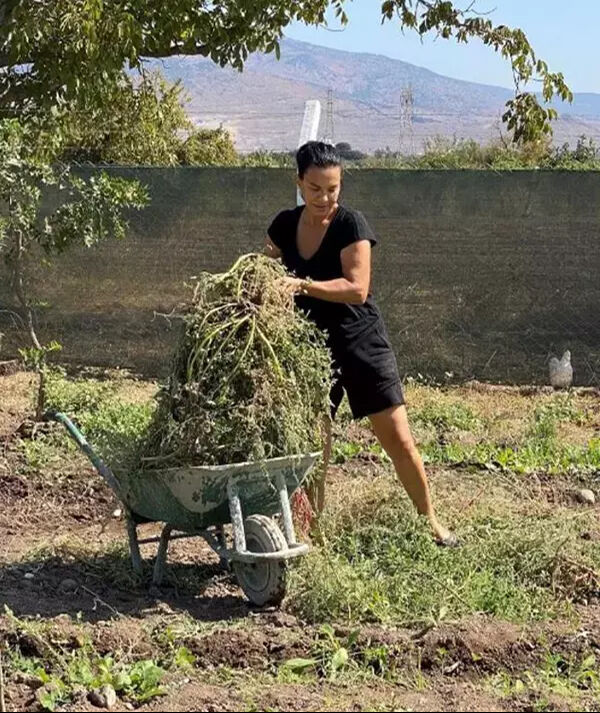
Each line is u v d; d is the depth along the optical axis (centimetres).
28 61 936
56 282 1017
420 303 984
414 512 507
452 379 973
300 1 1066
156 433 448
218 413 433
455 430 788
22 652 393
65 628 406
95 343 1016
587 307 972
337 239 470
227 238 1000
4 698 357
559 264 971
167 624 419
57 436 689
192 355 439
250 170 989
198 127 1828
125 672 372
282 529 462
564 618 440
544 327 974
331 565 443
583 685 387
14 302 1013
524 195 969
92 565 494
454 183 974
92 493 608
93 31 862
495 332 977
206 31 1038
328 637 404
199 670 383
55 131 962
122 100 1253
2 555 508
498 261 976
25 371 968
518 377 973
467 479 641
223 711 352
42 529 556
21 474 632
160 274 1009
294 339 450
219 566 496
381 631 408
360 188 984
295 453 438
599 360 973
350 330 475
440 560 473
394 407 484
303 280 460
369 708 354
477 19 1091
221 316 442
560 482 651
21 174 732
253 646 397
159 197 1004
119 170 1002
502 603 442
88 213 777
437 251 980
